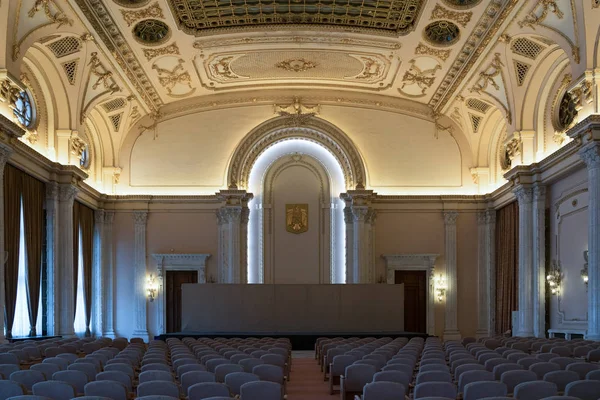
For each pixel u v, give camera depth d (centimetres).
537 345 1529
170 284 3080
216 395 769
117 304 3048
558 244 2336
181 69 2747
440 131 3153
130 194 3089
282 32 2419
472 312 3073
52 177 2403
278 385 788
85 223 2872
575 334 2147
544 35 2109
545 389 754
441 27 2336
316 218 3152
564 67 2341
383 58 2656
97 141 3045
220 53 2608
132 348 1448
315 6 2267
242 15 2325
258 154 3139
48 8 1977
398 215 3106
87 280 2867
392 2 2206
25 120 2284
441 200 3089
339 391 1306
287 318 2480
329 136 3102
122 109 2989
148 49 2494
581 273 2098
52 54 2292
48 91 2438
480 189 3120
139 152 3133
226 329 2480
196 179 3117
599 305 1877
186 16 2295
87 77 2488
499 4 2062
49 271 2384
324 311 2483
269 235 3139
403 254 3061
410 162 3134
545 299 2409
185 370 1025
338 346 1591
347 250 3066
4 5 1836
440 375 897
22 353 1344
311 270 3122
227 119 3141
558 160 2248
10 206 2092
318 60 2720
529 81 2466
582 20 1916
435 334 3048
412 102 3138
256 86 3066
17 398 644
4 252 1972
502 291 2902
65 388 776
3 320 1892
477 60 2480
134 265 3064
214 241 3072
